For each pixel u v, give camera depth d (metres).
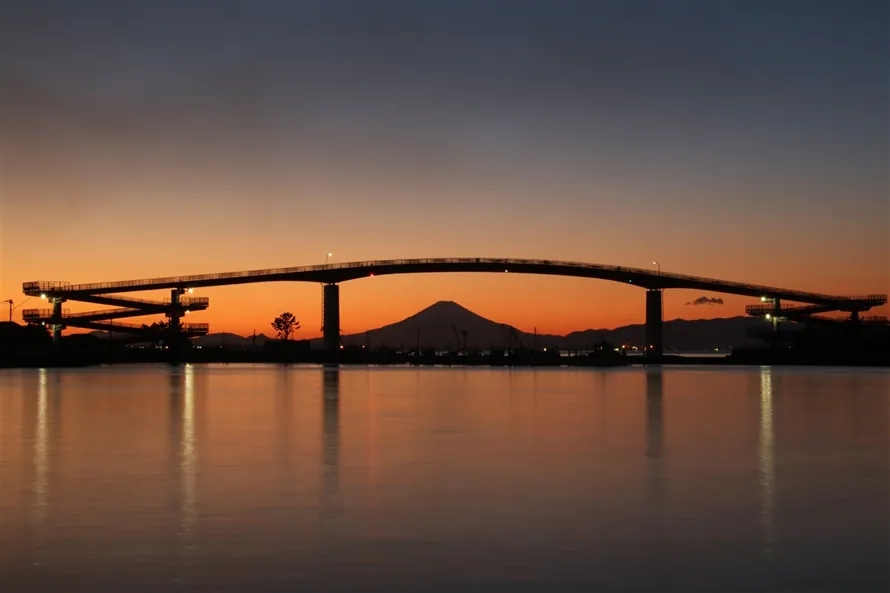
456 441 31.88
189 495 20.83
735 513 18.80
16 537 16.72
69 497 20.56
